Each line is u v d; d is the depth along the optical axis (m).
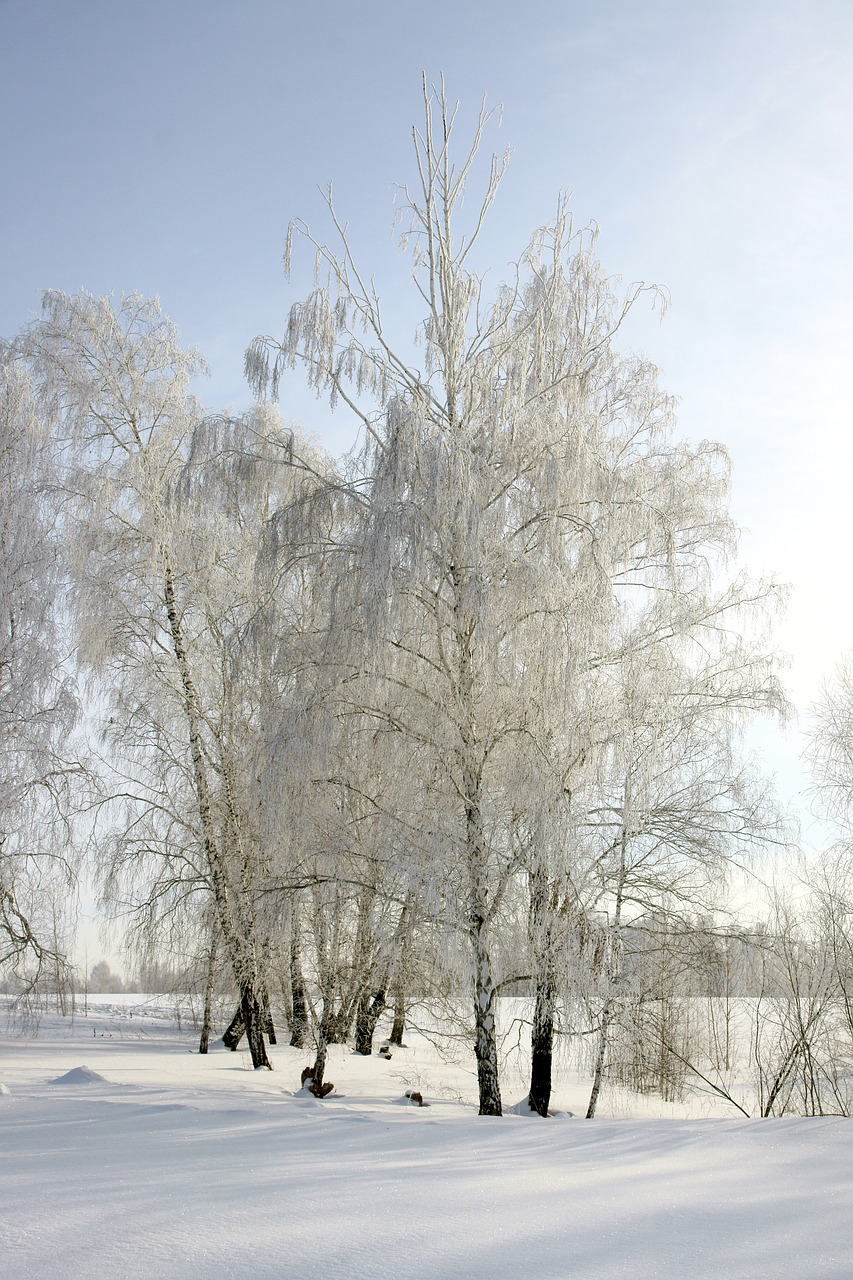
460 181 15.87
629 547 14.56
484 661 13.91
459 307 15.28
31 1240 5.24
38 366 20.31
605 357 15.20
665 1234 5.39
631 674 14.34
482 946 13.52
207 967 21.38
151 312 21.45
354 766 14.88
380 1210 5.95
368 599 13.15
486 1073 13.47
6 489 19.92
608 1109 15.53
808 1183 6.74
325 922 16.33
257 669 15.30
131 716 20.12
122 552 20.17
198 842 20.17
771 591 15.64
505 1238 5.30
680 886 14.78
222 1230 5.46
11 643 19.44
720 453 16.02
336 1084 17.38
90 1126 9.95
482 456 13.92
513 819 13.64
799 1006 15.62
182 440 20.69
